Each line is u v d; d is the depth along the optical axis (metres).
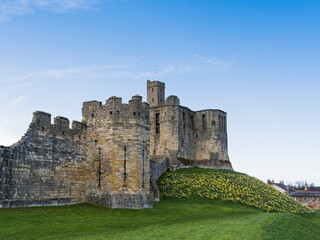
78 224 35.66
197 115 94.31
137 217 42.12
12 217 34.75
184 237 30.41
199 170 84.12
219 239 30.31
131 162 47.00
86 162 48.72
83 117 50.19
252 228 36.06
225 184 73.06
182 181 73.88
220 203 63.91
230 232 33.25
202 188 70.25
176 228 34.66
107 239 28.78
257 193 71.12
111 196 46.00
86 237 29.33
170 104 87.06
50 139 43.97
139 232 32.06
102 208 45.12
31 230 31.38
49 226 33.59
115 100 48.34
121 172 46.66
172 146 85.12
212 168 89.56
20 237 28.73
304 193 121.12
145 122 49.72
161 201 62.97
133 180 46.62
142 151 48.25
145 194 47.72
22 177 39.84
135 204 45.75
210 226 36.50
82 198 47.62
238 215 51.50
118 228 34.28
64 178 45.38
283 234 36.50
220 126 93.62
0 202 37.22
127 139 47.50
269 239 32.19
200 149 92.50
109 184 46.59
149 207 47.62
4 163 37.91
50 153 43.75
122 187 46.31
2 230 30.44
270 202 67.69
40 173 42.12
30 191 40.69
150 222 39.06
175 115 86.50
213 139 91.56
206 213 53.38
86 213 41.59
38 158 42.06
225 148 94.38
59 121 45.59
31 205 40.56
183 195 66.56
